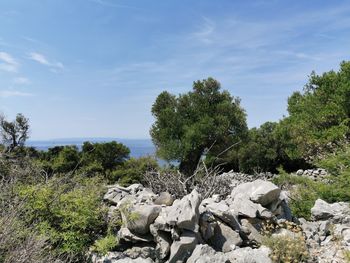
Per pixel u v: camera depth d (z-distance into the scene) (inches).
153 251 219.8
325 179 424.2
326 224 256.7
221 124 737.6
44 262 180.1
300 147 884.0
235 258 198.1
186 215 210.2
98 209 244.2
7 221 181.6
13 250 172.2
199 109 762.8
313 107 906.7
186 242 206.2
